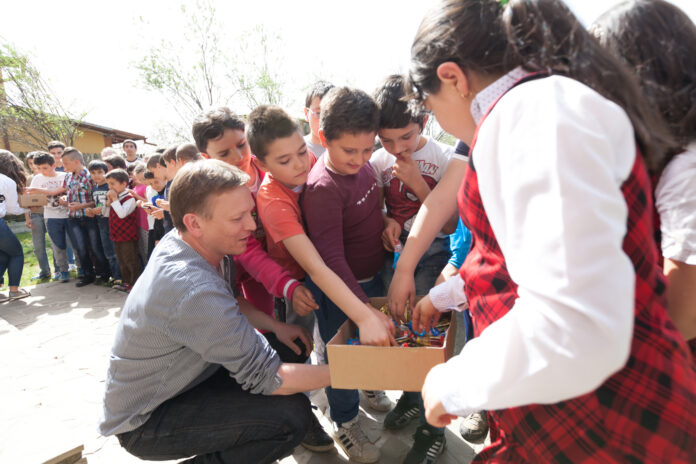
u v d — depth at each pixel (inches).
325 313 78.8
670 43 39.0
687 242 38.2
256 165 88.3
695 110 38.2
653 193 41.3
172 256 60.0
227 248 61.7
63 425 78.1
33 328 161.6
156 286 57.4
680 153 39.4
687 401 30.1
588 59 30.5
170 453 62.7
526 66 32.7
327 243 67.8
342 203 70.2
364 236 76.2
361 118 61.4
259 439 61.8
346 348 52.3
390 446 84.7
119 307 184.2
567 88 27.1
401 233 86.2
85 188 219.6
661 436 29.5
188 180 58.2
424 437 76.5
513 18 31.9
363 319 56.6
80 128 644.7
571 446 31.9
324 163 72.0
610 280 23.3
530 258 24.9
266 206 68.2
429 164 82.6
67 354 137.5
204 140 82.4
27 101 556.1
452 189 63.6
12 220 493.4
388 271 87.2
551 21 31.0
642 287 30.1
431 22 35.6
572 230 23.3
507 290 35.4
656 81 39.4
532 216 24.9
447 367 34.3
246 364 57.9
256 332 61.5
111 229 201.5
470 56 33.7
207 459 63.4
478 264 38.8
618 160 27.1
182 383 61.2
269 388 59.9
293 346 75.4
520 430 35.0
